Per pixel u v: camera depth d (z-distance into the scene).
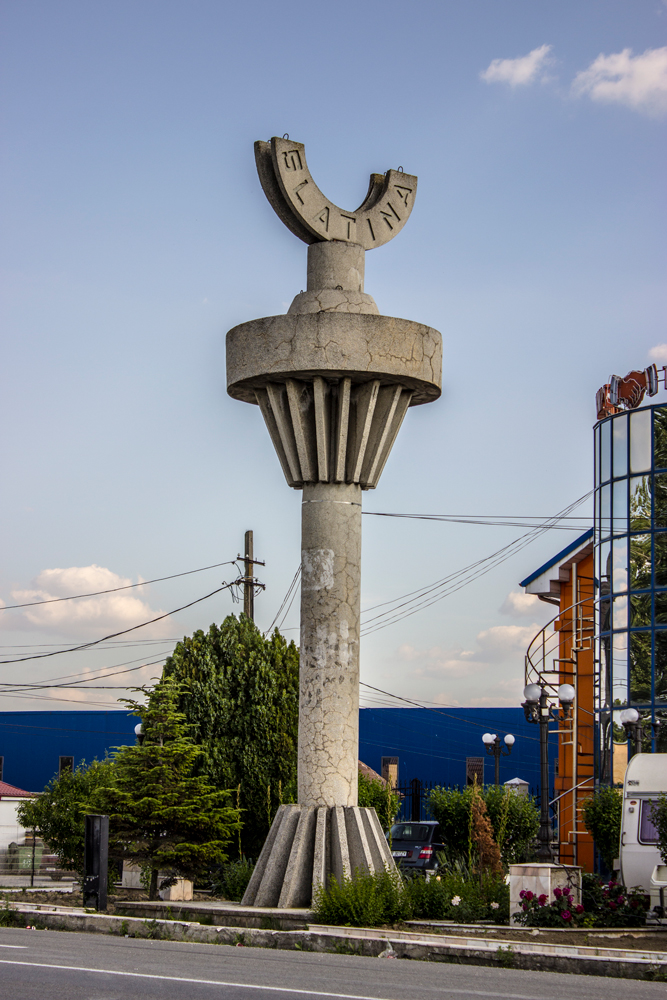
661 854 18.42
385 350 19.22
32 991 9.50
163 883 22.70
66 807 25.72
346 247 20.22
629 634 29.91
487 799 30.28
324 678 19.25
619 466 31.02
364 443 19.67
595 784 30.55
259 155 20.22
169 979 10.23
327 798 18.88
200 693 26.88
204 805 23.14
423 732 59.91
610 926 17.19
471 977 11.45
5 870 39.84
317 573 19.56
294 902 18.19
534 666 34.88
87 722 62.75
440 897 17.55
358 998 9.31
